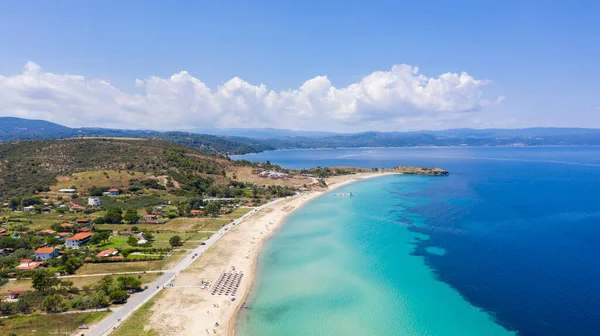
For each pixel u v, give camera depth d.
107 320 75.56
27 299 81.25
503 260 107.50
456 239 129.12
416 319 77.75
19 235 130.50
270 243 131.25
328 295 89.38
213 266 107.56
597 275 94.88
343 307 83.44
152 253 117.50
